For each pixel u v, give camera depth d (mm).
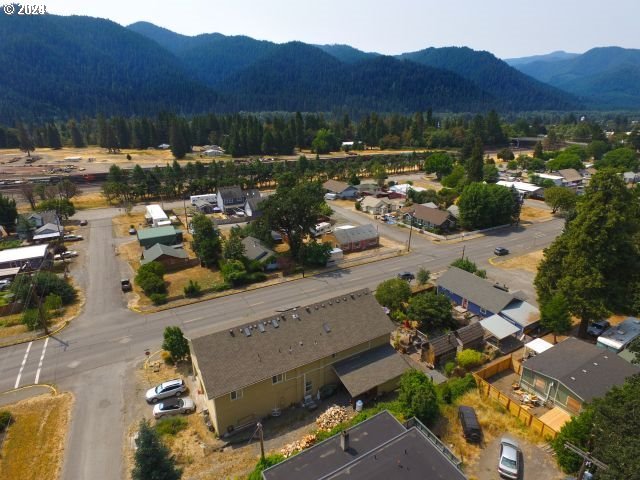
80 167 148625
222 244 70688
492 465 27031
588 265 39125
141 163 159000
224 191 99688
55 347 42906
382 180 124000
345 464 22938
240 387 30188
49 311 49781
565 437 26141
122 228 85062
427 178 141125
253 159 168125
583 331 42969
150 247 69500
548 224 87625
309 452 23953
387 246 74875
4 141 199000
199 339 32312
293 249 69125
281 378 32656
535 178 121062
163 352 41844
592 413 25500
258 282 59625
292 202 66438
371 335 37062
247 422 31984
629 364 33562
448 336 40875
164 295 53031
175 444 29938
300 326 35750
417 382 31172
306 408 33938
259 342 33531
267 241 72250
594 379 31844
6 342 43719
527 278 60219
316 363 34281
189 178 125125
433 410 29797
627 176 125688
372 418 26672
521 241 76812
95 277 61031
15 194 112000
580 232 39438
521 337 43469
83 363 40062
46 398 35031
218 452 29375
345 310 38281
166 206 104188
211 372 30469
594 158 165750
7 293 54625
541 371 33406
